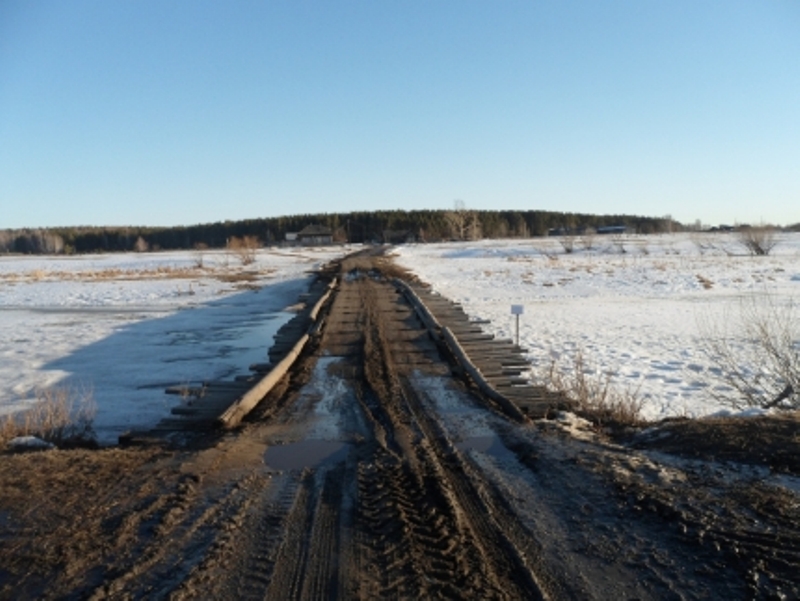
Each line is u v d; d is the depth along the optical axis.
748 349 12.46
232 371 11.98
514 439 6.32
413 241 120.38
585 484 4.96
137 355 13.88
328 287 25.50
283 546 4.04
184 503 4.81
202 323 18.83
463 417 7.24
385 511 4.56
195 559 3.90
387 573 3.66
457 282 31.62
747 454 5.29
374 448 6.13
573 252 58.97
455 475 5.32
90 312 22.61
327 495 4.93
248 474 5.53
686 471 5.07
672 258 44.88
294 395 8.64
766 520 4.11
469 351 11.45
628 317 17.58
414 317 16.56
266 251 84.19
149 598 3.45
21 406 9.83
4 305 26.03
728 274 30.28
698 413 8.09
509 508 4.57
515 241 91.75
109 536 4.27
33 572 3.81
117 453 6.27
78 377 11.80
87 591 3.56
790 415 6.21
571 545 3.96
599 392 8.66
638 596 3.35
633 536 4.03
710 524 4.09
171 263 59.97
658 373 10.65
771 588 3.34
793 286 24.75
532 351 12.74
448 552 3.89
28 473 5.60
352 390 8.80
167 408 9.35
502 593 3.41
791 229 116.00
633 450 5.81
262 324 18.34
